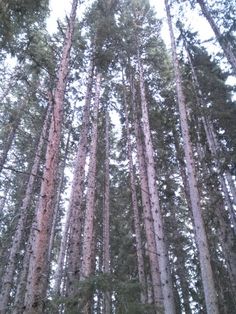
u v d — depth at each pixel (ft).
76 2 44.14
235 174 48.16
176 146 65.10
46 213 26.43
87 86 58.18
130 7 69.77
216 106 56.34
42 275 24.30
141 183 58.90
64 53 38.09
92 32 62.80
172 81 66.54
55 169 29.32
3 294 48.83
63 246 65.72
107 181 68.28
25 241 66.69
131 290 25.18
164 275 43.06
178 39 58.39
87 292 24.61
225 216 55.98
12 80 56.59
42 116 63.93
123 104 74.28
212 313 33.47
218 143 57.98
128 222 72.79
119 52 66.03
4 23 38.83
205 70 60.75
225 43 49.34
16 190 73.61
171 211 69.72
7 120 62.90
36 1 40.70
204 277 35.68
